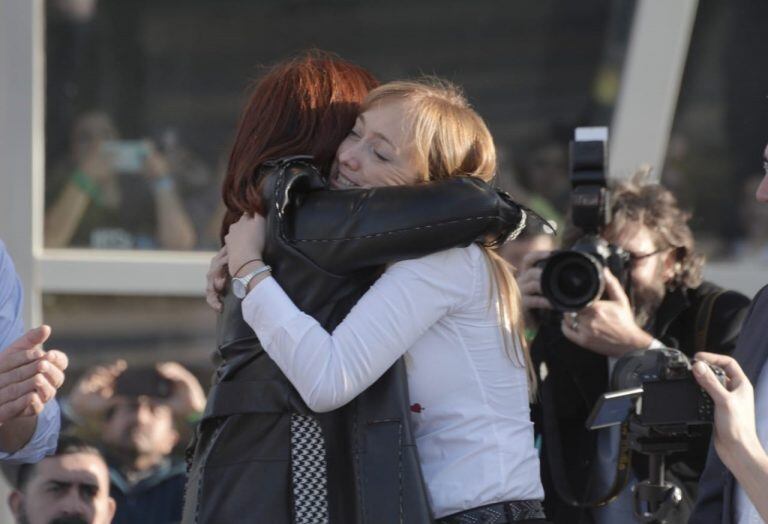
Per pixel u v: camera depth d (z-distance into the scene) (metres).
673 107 9.86
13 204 10.12
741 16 9.75
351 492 5.20
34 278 10.19
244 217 5.48
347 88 5.79
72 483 9.16
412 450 5.16
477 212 5.16
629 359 5.97
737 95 9.85
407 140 5.45
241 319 5.46
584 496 7.31
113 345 10.26
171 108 10.16
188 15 10.05
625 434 6.63
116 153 10.22
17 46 9.93
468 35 9.87
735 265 10.01
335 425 5.24
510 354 5.47
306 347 5.09
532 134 9.93
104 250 10.26
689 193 9.98
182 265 10.17
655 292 7.68
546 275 7.05
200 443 5.44
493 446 5.32
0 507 10.16
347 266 5.23
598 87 9.83
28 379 6.18
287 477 5.21
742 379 5.33
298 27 9.98
